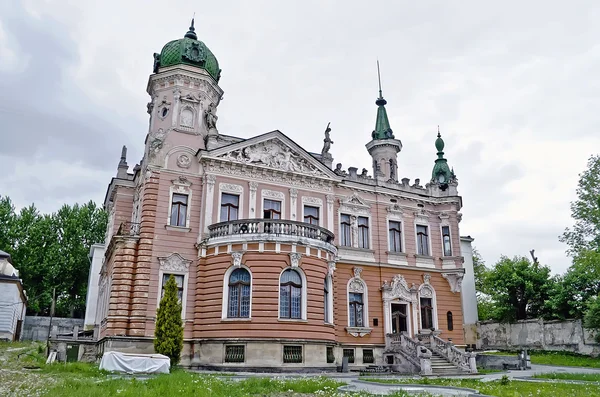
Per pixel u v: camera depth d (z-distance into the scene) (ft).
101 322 104.63
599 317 110.01
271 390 50.44
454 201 129.70
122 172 117.19
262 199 103.96
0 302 137.49
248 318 86.33
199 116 105.40
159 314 78.64
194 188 99.60
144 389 44.45
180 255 94.07
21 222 188.14
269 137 106.63
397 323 115.85
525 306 140.87
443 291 123.95
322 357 89.30
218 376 69.82
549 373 80.94
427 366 89.30
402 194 124.98
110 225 124.36
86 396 40.14
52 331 165.48
